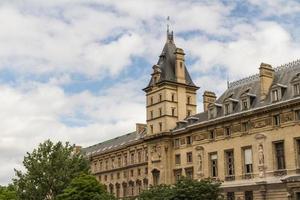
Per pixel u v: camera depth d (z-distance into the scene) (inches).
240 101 3326.8
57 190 3730.3
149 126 4111.7
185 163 3703.3
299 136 2834.6
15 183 3826.3
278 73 3265.3
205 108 3937.0
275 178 2928.2
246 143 3169.3
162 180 3828.7
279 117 2977.4
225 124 3356.3
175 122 3971.5
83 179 3353.8
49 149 3902.6
